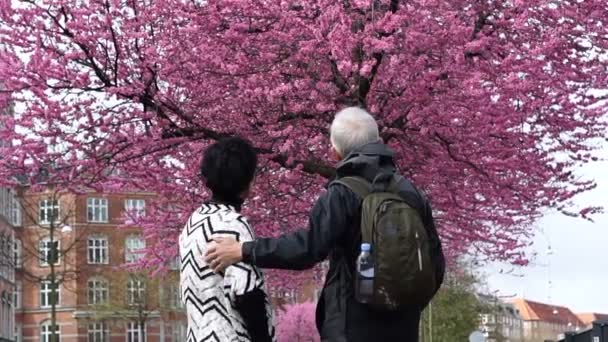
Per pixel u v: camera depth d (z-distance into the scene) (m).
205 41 12.52
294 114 12.82
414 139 13.73
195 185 14.38
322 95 12.52
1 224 55.22
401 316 4.64
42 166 12.99
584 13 13.15
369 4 11.52
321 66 12.61
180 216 15.70
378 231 4.49
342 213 4.58
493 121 12.91
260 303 4.61
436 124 12.98
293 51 12.52
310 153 13.45
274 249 4.53
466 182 14.97
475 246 18.17
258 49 12.66
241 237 4.75
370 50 11.60
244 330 4.69
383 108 12.73
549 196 15.19
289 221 15.48
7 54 12.41
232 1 11.91
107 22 12.07
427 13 12.09
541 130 14.38
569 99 13.98
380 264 4.45
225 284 4.63
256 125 13.09
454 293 56.03
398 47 12.19
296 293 22.56
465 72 12.16
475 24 12.86
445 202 15.23
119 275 68.06
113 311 67.75
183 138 12.98
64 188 13.87
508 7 12.93
